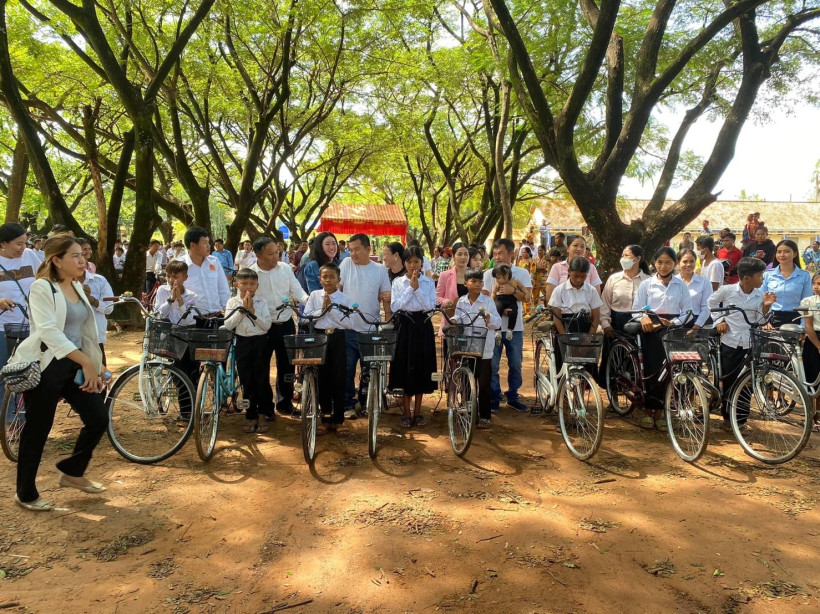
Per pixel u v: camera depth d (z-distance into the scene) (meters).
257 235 22.52
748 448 5.11
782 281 6.13
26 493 3.91
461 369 5.13
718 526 3.79
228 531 3.69
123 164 12.28
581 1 9.66
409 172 27.64
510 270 6.29
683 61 8.77
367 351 4.76
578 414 5.10
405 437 5.59
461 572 3.23
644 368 5.80
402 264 7.18
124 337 11.09
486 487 4.40
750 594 3.06
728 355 5.60
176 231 35.47
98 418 4.08
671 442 5.32
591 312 5.96
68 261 3.94
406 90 18.20
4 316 5.16
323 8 13.24
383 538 3.60
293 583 3.12
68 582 3.11
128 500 4.12
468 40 15.79
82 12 10.58
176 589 3.06
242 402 5.65
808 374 5.90
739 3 8.53
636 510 4.02
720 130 9.72
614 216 9.56
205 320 5.75
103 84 14.52
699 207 9.66
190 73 14.77
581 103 8.88
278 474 4.63
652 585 3.13
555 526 3.78
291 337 4.52
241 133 21.59
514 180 19.61
